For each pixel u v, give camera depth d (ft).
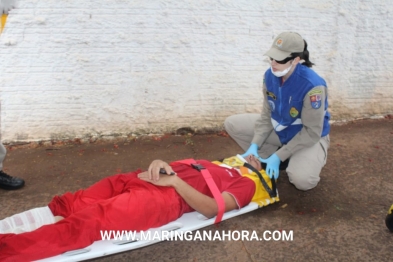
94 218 6.88
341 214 9.18
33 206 9.43
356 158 11.99
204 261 7.59
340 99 14.60
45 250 6.49
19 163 11.60
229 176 8.55
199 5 12.48
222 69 13.28
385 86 14.78
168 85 13.11
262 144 10.66
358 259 7.63
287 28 13.30
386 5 13.76
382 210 9.33
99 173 11.10
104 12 12.01
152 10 12.26
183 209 7.88
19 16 11.60
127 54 12.53
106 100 12.89
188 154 12.34
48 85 12.42
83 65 12.39
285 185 10.55
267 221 8.89
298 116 9.30
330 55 13.93
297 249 7.93
